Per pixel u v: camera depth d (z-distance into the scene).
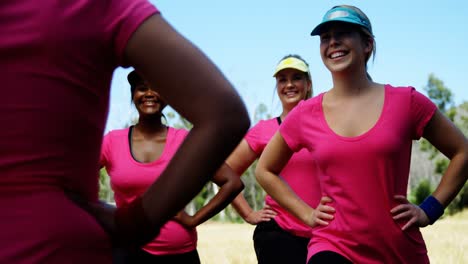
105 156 5.29
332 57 4.02
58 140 1.41
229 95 1.48
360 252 3.87
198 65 1.48
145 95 5.17
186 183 1.48
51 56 1.40
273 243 5.34
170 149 5.14
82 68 1.44
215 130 1.46
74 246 1.41
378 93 3.99
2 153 1.38
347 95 4.01
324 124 4.03
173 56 1.47
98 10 1.46
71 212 1.43
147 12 1.49
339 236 3.91
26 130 1.38
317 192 5.24
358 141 3.82
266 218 5.46
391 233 3.82
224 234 30.08
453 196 4.08
